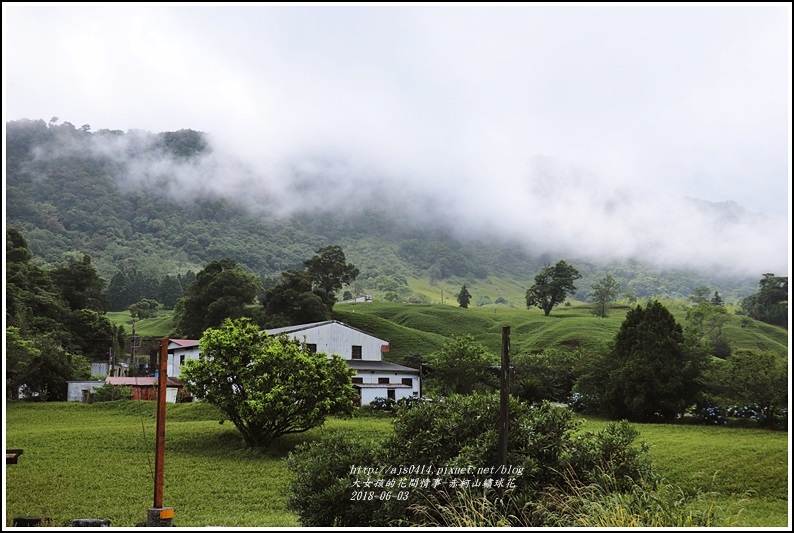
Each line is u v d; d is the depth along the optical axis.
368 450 12.21
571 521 9.78
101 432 27.92
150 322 117.06
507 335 11.40
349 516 10.92
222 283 77.94
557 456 11.66
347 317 81.50
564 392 42.56
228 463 22.44
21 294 60.94
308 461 11.94
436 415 12.45
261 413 23.98
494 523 9.82
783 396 31.80
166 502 17.11
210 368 25.23
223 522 14.14
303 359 25.50
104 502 16.95
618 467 11.54
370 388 41.25
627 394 36.62
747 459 21.28
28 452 23.75
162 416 10.26
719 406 34.19
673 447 23.88
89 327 67.25
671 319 38.12
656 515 9.34
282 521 14.05
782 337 87.75
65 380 46.97
